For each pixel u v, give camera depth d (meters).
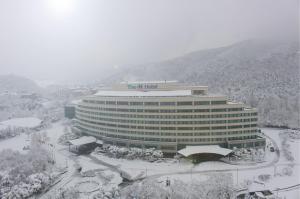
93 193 125.19
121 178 141.00
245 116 178.12
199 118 174.75
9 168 147.12
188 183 121.62
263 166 153.38
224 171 146.00
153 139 182.25
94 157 180.12
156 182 123.31
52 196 122.38
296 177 135.12
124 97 189.75
